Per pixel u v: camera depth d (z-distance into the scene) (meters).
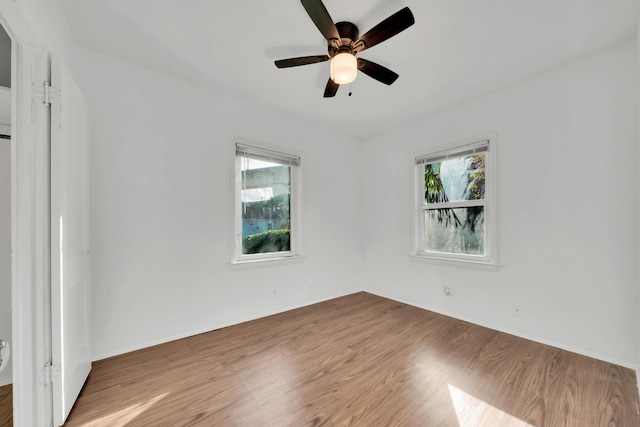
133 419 1.36
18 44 1.17
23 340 1.18
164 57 2.04
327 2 1.52
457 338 2.30
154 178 2.19
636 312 1.81
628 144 1.83
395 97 2.65
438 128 2.99
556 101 2.14
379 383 1.66
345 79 1.62
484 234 2.64
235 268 2.64
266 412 1.41
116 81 2.04
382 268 3.62
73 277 1.47
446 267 2.90
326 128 3.48
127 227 2.06
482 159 2.67
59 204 1.29
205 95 2.48
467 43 1.87
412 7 1.55
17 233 1.17
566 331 2.09
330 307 3.15
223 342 2.23
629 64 1.83
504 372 1.78
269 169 3.02
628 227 1.84
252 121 2.80
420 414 1.40
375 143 3.74
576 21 1.66
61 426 1.30
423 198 3.19
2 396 1.52
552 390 1.58
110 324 1.98
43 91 1.24
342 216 3.66
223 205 2.57
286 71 2.24
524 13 1.60
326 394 1.56
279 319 2.76
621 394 1.54
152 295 2.17
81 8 1.55
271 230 3.03
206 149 2.48
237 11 1.60
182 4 1.54
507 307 2.41
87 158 1.75
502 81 2.34
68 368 1.38
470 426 1.31
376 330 2.47
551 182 2.17
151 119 2.19
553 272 2.15
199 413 1.40
